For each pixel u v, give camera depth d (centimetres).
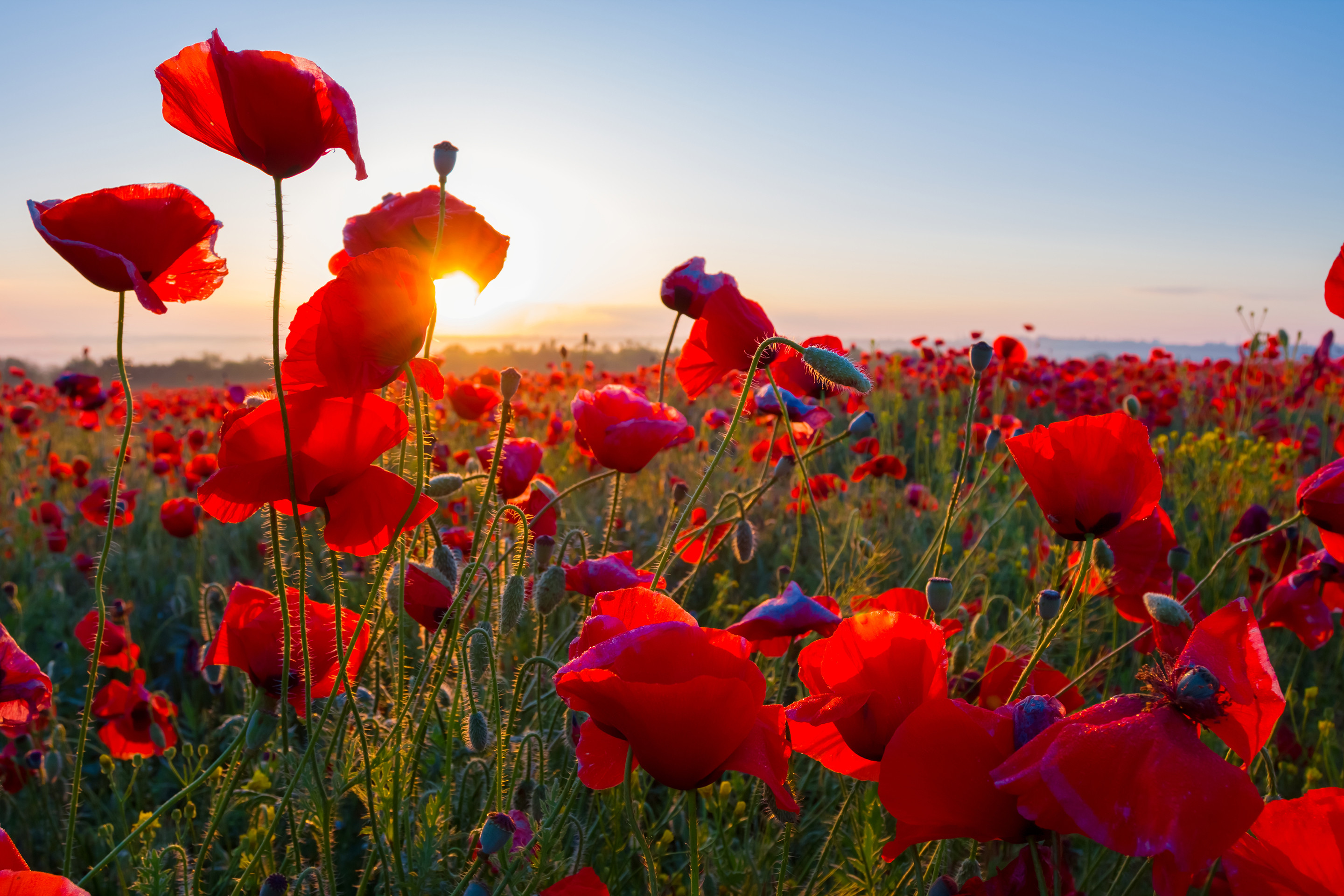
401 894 45
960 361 257
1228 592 101
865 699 33
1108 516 39
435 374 47
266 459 37
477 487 68
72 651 105
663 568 48
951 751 31
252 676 45
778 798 30
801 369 67
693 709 30
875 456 138
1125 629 90
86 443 236
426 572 50
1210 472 128
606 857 52
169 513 104
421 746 48
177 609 108
